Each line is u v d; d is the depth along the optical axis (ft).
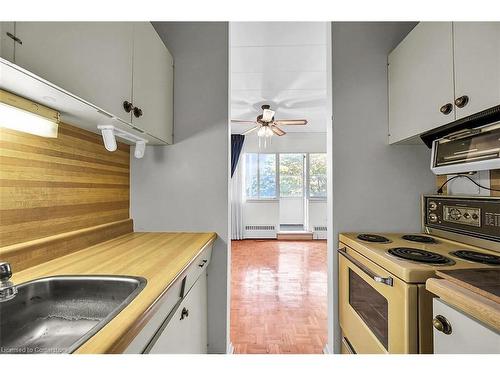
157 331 2.86
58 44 2.55
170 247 4.51
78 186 4.35
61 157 3.97
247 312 8.29
